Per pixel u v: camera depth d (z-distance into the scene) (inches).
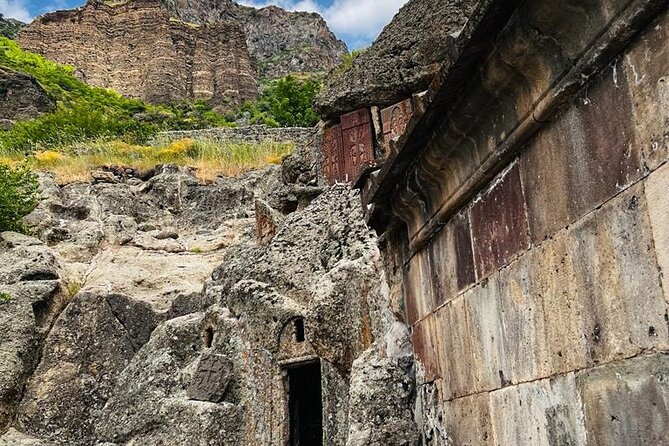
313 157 456.4
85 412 367.6
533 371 89.8
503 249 100.3
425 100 104.6
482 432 109.8
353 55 571.8
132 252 507.2
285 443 273.0
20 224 478.0
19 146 797.9
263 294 288.2
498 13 80.2
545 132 86.0
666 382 61.2
